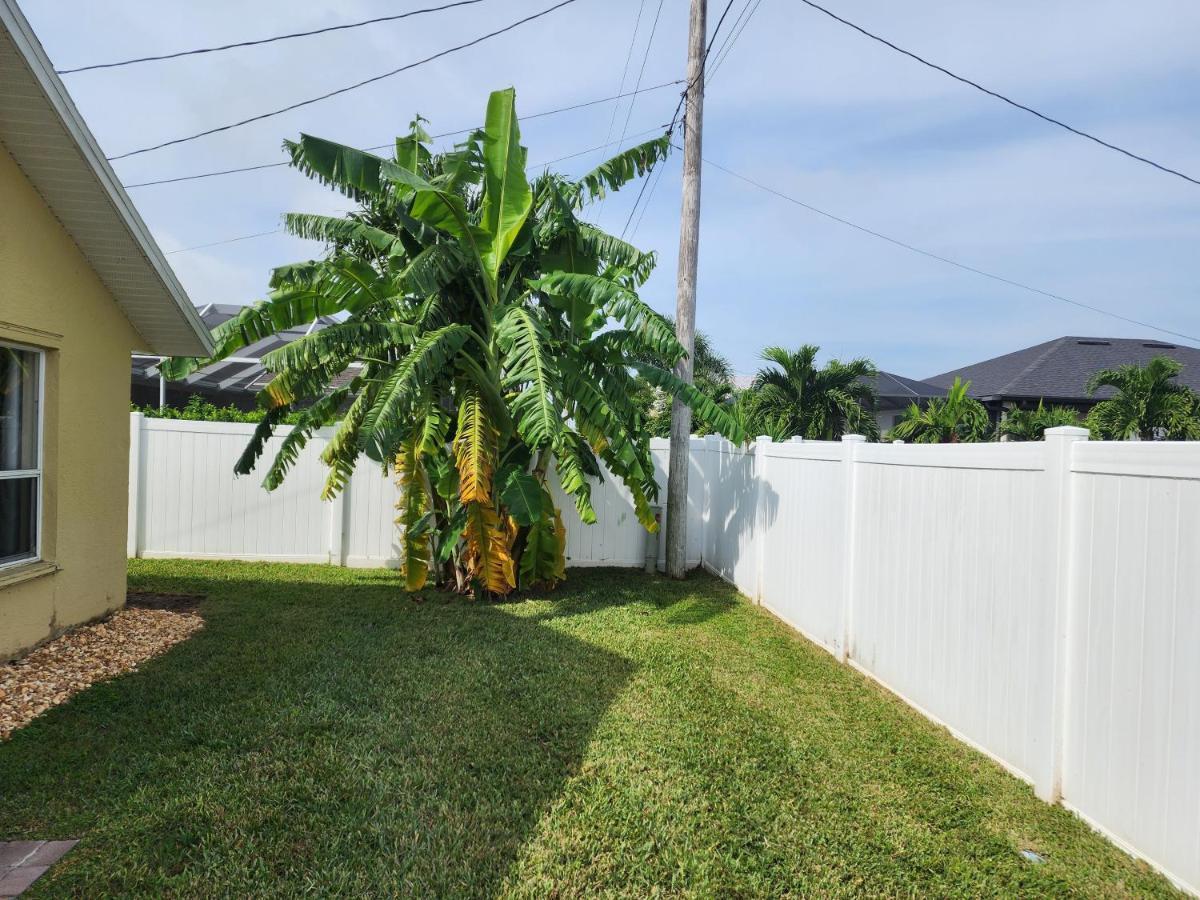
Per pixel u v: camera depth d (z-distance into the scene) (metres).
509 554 7.55
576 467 6.77
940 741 4.12
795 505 6.59
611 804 3.29
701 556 9.86
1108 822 3.10
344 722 4.05
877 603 5.13
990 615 3.90
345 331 6.54
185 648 5.40
